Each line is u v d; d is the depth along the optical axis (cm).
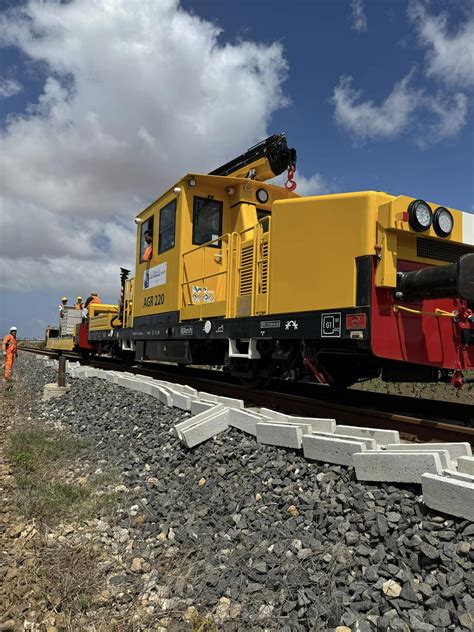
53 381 1296
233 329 709
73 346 1972
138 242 1152
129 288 1266
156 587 332
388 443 416
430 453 316
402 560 276
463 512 276
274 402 672
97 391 957
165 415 664
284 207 604
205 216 903
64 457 618
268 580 302
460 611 235
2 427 827
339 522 325
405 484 330
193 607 302
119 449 621
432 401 621
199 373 1184
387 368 575
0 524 429
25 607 312
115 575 352
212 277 855
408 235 525
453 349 553
